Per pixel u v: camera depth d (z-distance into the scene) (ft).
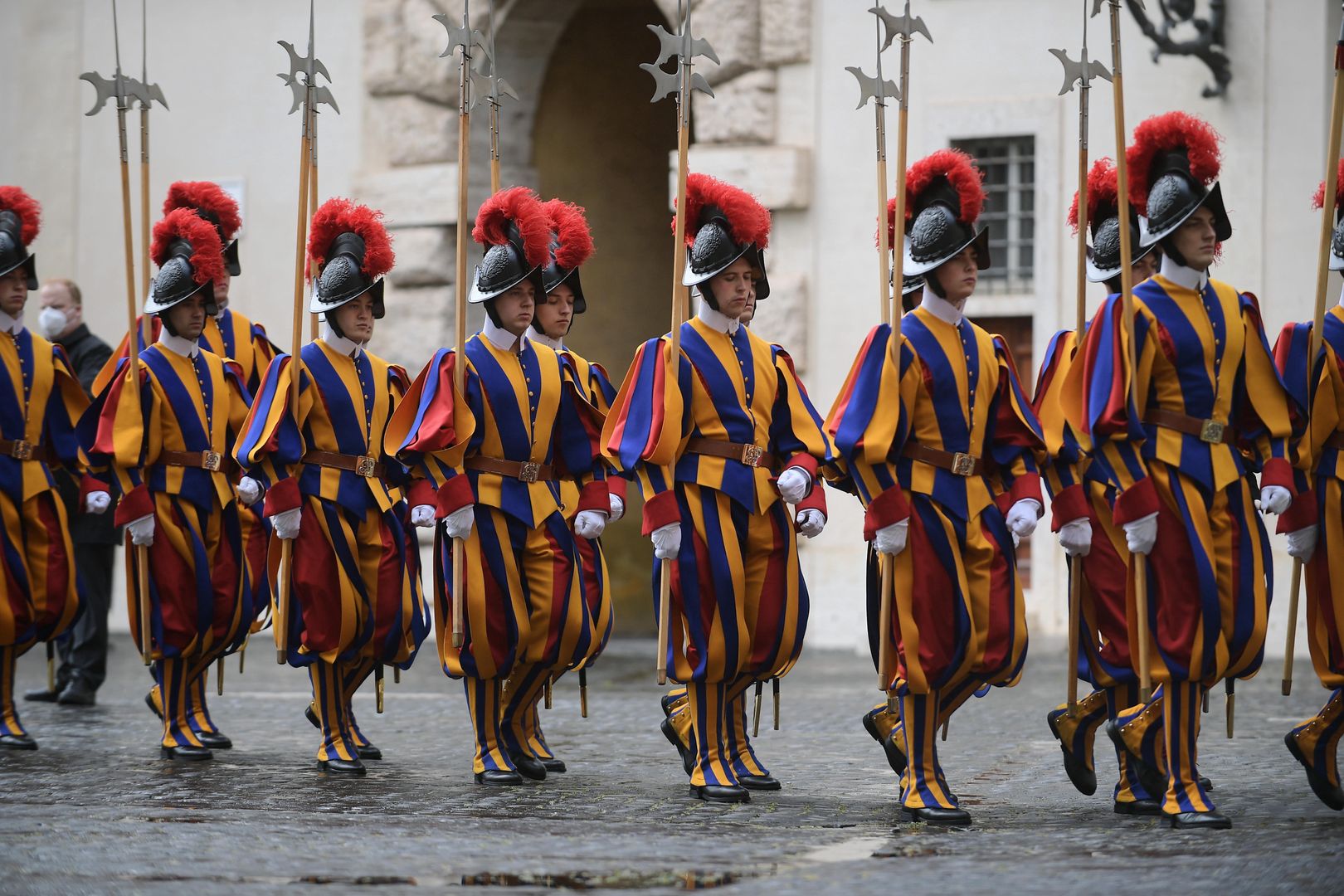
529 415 67.15
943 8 118.32
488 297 66.85
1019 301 117.08
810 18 120.78
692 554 62.28
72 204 138.21
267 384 70.13
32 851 51.70
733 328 63.67
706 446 62.59
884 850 52.21
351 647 70.28
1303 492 59.52
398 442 67.72
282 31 133.59
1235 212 111.55
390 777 67.92
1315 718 60.03
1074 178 115.24
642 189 140.56
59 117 138.41
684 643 63.00
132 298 73.20
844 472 60.95
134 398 72.69
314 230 71.67
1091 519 59.16
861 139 119.96
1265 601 57.31
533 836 54.60
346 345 71.26
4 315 74.84
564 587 67.67
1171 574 56.49
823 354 120.78
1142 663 56.34
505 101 129.59
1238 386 58.03
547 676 68.64
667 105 140.26
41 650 123.13
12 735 74.90
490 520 66.44
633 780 67.46
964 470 57.88
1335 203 63.26
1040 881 47.24
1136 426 56.59
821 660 113.19
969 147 118.52
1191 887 46.32
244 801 61.67
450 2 128.67
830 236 120.57
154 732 80.94
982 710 88.48
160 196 136.36
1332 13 109.91
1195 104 112.68
